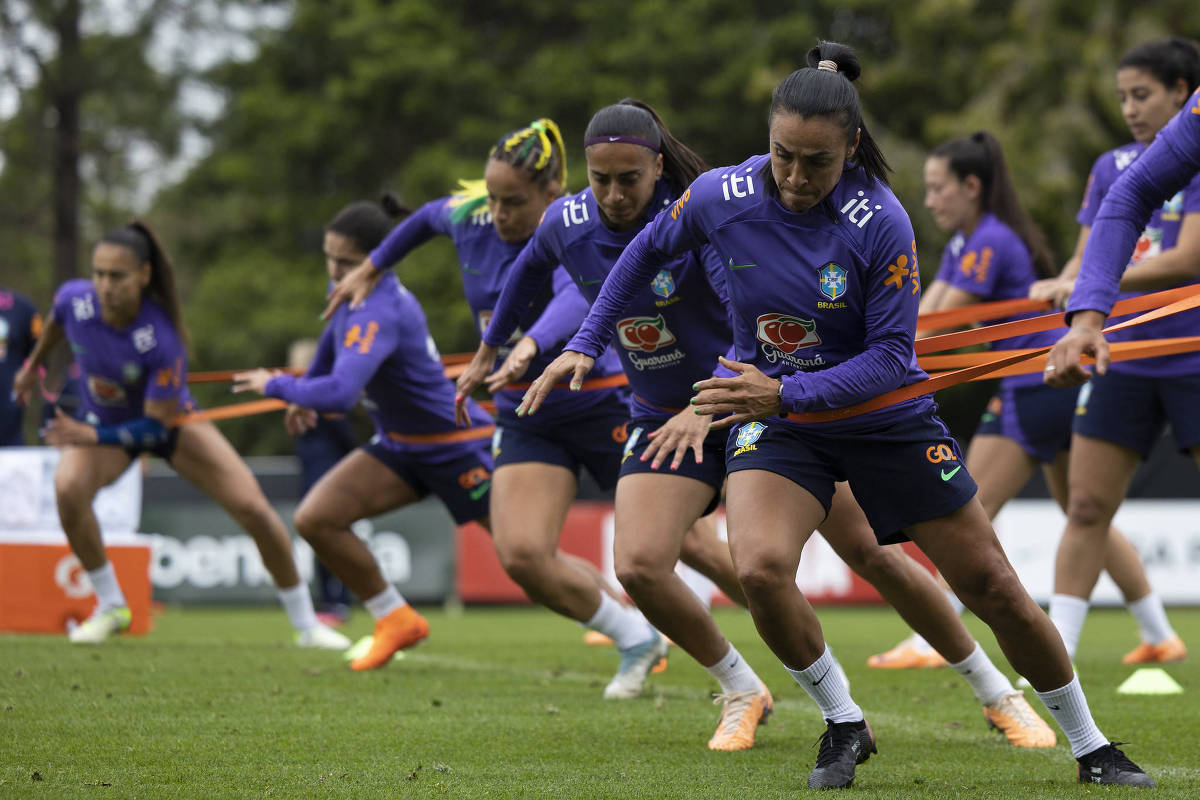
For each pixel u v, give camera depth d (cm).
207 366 7669
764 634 1255
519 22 8306
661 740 1524
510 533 1878
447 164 7388
